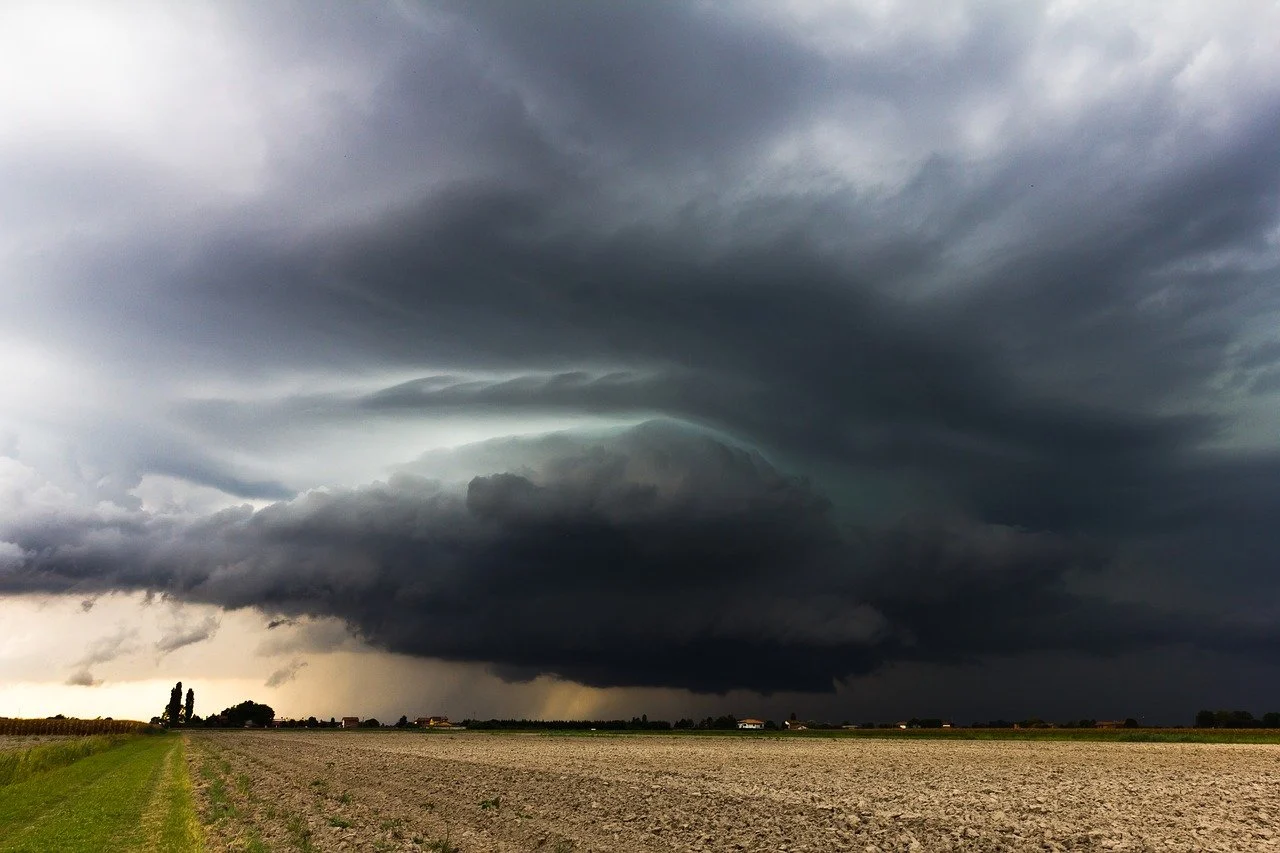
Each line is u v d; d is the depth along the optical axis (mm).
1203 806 42938
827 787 52500
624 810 42375
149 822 38219
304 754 97938
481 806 44625
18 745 105875
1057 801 45000
